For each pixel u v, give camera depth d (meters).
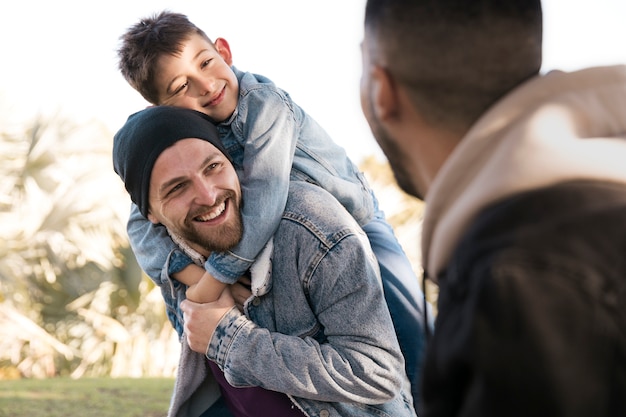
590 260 1.04
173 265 2.74
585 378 1.00
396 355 2.54
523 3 1.23
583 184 1.11
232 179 2.58
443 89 1.24
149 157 2.55
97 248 11.51
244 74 3.00
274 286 2.58
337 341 2.50
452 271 1.12
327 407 2.56
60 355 11.03
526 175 1.12
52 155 11.77
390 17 1.25
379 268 2.88
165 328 11.78
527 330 1.01
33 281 11.40
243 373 2.53
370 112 1.35
